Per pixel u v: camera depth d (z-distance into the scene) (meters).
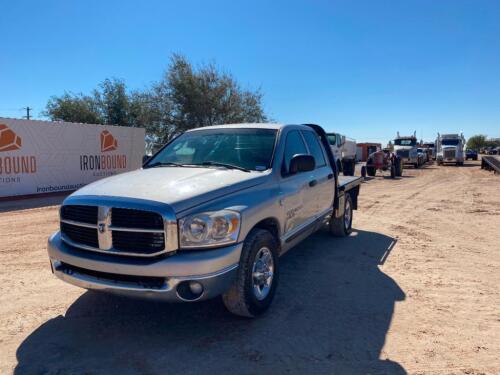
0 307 4.49
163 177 4.22
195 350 3.58
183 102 31.25
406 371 3.28
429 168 36.94
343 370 3.28
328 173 6.44
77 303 4.58
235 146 5.09
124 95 32.75
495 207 12.07
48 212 11.30
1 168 14.03
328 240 7.68
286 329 3.97
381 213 10.98
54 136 15.75
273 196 4.39
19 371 3.26
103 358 3.45
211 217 3.59
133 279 3.54
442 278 5.54
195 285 3.51
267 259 4.26
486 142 138.00
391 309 4.48
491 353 3.59
